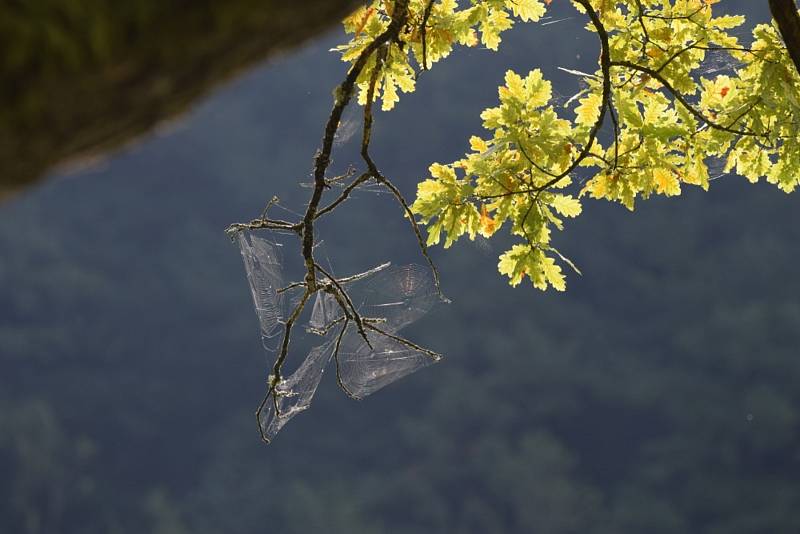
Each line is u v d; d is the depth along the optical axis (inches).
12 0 36.1
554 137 153.4
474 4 165.8
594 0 168.4
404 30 161.8
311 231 132.6
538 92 154.6
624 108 156.9
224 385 2110.0
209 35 39.9
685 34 165.0
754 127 157.6
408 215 139.5
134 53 38.3
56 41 36.4
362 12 157.8
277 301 172.7
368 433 1999.3
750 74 161.5
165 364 2118.6
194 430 2054.6
